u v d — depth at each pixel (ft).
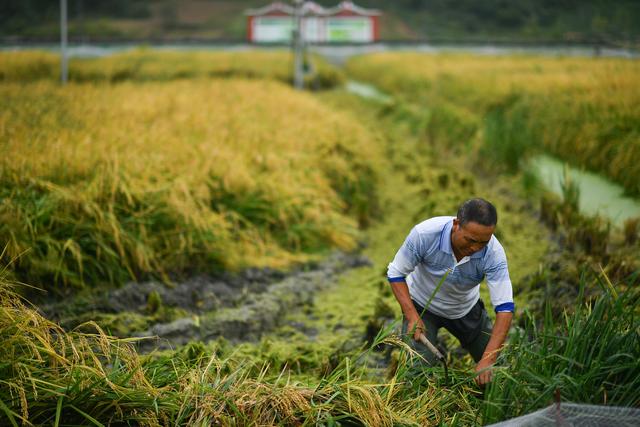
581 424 9.68
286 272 22.89
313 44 187.21
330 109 47.78
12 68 74.54
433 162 40.14
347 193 30.66
